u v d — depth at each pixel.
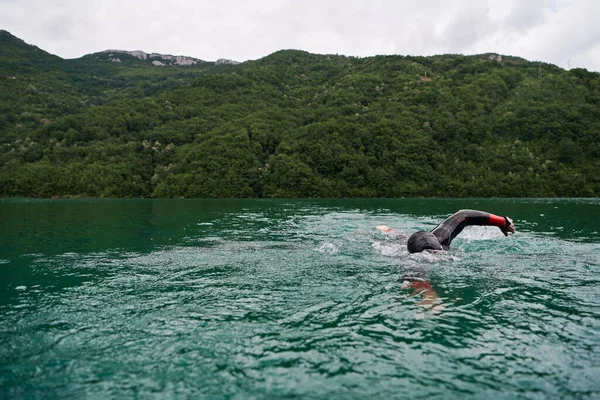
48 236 10.04
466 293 4.52
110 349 3.03
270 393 2.39
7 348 3.05
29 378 2.59
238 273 5.60
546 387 2.46
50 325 3.54
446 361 2.82
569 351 2.98
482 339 3.20
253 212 19.98
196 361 2.82
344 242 8.70
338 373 2.64
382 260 6.52
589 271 5.68
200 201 36.78
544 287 4.79
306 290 4.66
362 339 3.20
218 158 51.16
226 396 2.36
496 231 9.95
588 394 2.38
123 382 2.54
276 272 5.64
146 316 3.76
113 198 48.06
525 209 22.05
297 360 2.83
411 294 4.47
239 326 3.49
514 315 3.77
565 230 10.86
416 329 3.42
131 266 6.14
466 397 2.35
